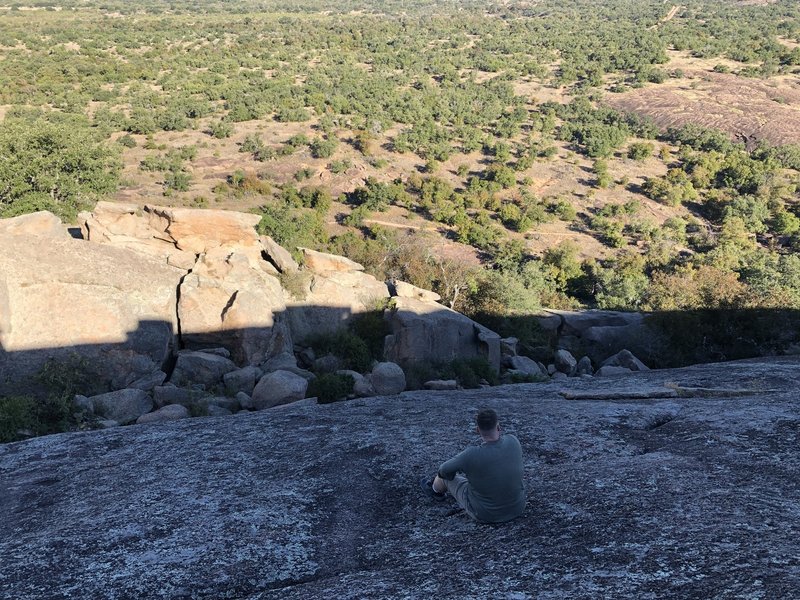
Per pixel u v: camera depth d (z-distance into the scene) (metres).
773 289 30.50
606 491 5.42
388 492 6.23
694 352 26.08
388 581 4.32
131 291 16.47
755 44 159.38
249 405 15.30
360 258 41.47
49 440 8.93
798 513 4.63
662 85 128.00
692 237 66.94
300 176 75.44
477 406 9.77
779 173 83.56
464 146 87.69
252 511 5.88
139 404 14.52
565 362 24.45
